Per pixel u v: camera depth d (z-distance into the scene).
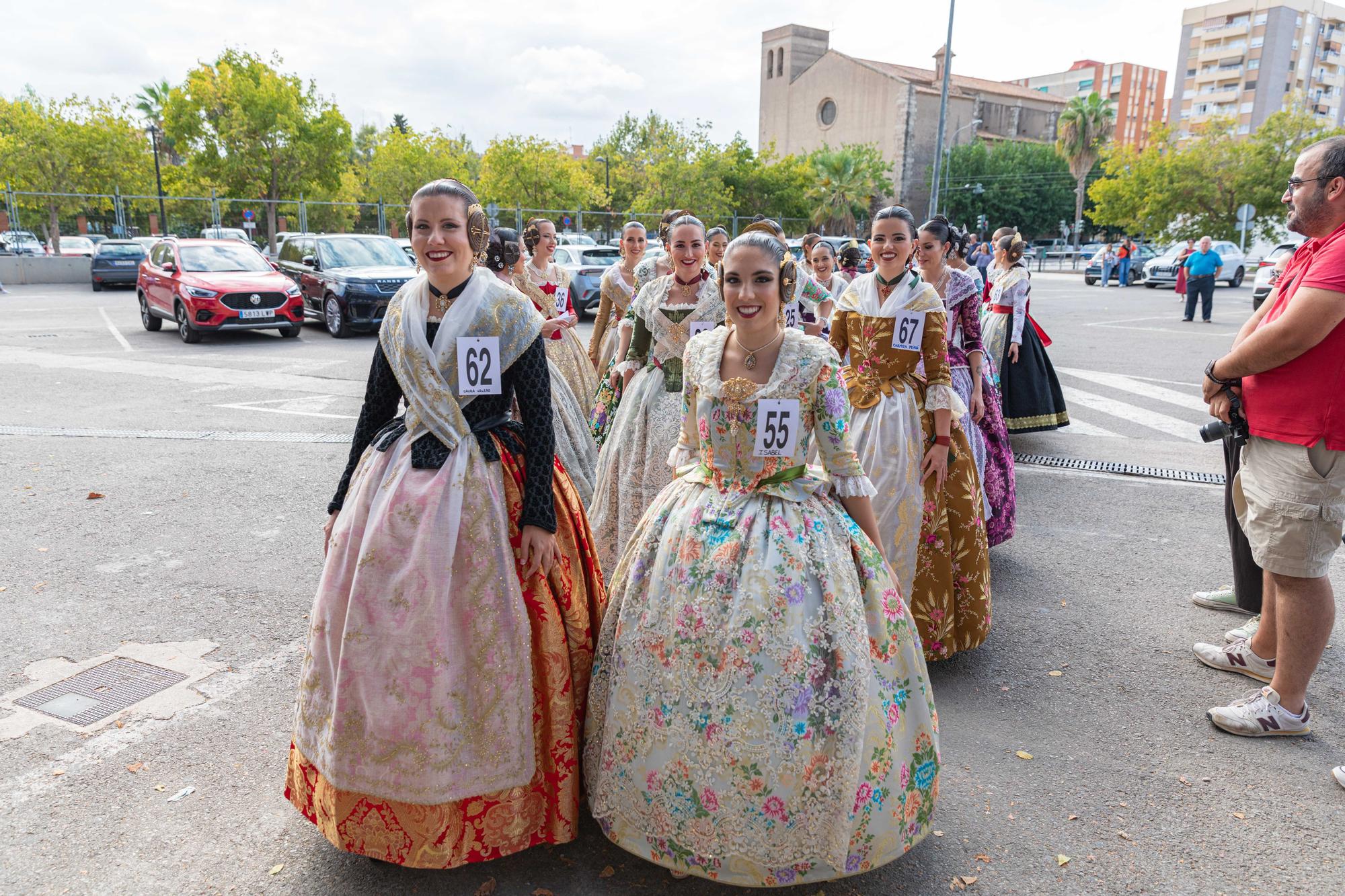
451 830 2.20
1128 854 2.50
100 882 2.32
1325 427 2.81
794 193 44.53
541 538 2.26
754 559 2.21
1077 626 4.03
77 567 4.47
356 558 2.22
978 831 2.60
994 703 3.36
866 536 2.41
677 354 3.88
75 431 7.39
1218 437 3.17
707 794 2.16
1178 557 4.87
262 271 14.19
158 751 2.93
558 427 4.86
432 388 2.23
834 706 2.13
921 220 61.59
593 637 2.54
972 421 4.32
